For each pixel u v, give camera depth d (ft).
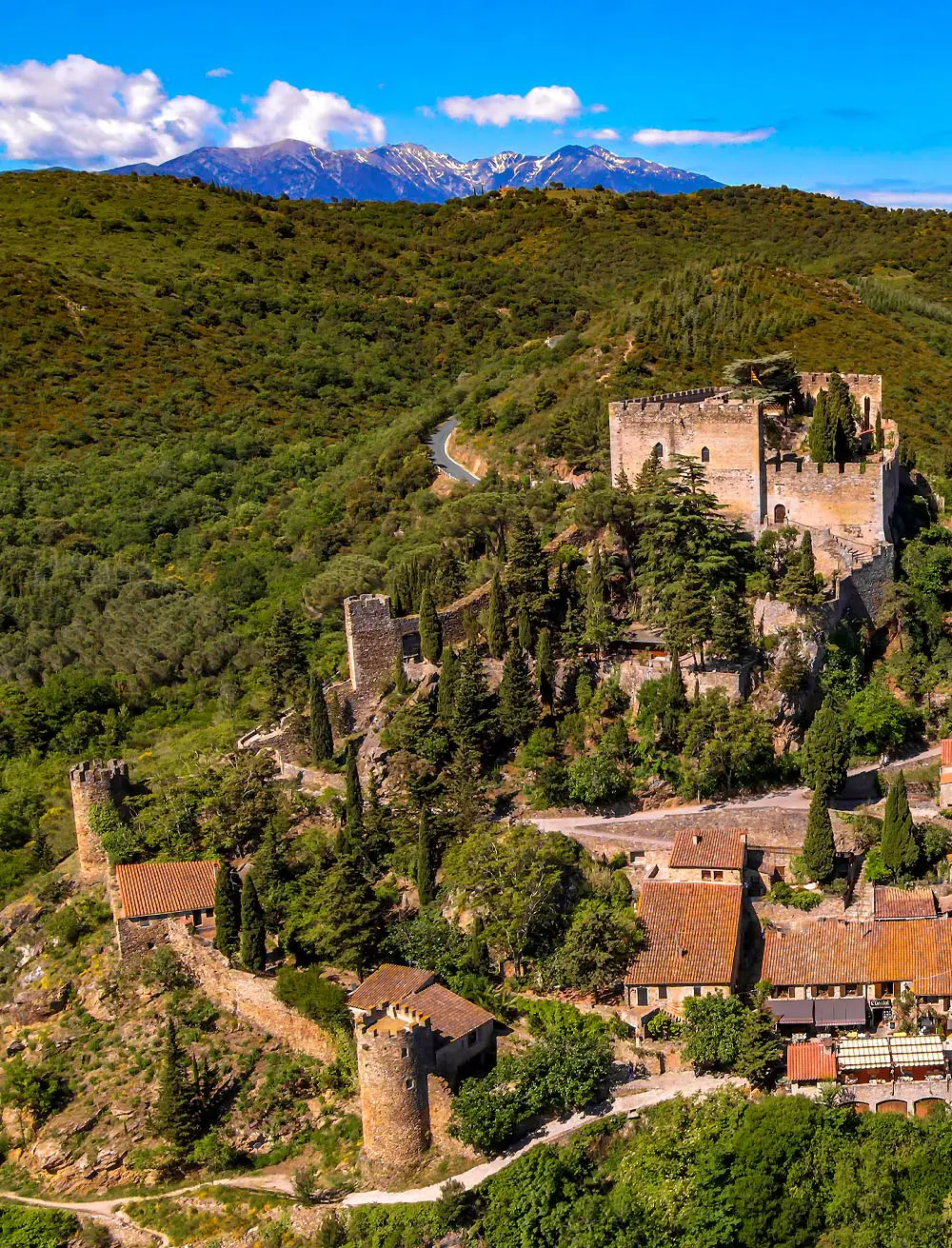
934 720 299.99
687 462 327.06
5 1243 232.94
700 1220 208.95
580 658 304.71
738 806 274.77
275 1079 250.37
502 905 251.80
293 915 266.77
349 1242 216.95
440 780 284.61
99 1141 248.11
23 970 283.38
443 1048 230.07
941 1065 224.74
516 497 393.91
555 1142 224.33
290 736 320.70
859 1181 212.23
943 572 330.75
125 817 309.01
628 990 242.17
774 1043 230.27
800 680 286.87
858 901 254.06
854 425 358.02
